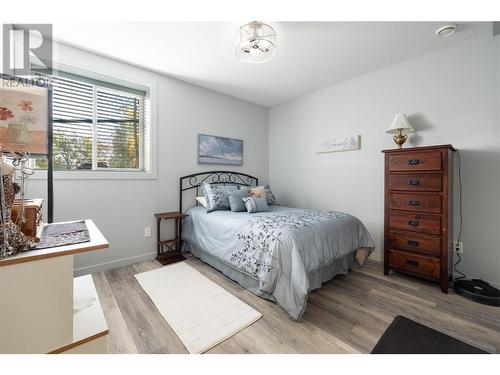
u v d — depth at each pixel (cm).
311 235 196
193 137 329
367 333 153
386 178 243
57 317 85
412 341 89
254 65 272
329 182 344
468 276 224
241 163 391
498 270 210
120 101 283
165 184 301
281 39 218
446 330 156
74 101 250
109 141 275
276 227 198
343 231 229
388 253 242
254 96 379
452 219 229
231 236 226
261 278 184
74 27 199
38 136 138
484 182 216
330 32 208
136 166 296
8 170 82
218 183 359
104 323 102
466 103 225
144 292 205
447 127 236
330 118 339
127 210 270
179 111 313
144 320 165
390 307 184
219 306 183
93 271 246
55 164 239
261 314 173
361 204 307
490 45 212
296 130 389
